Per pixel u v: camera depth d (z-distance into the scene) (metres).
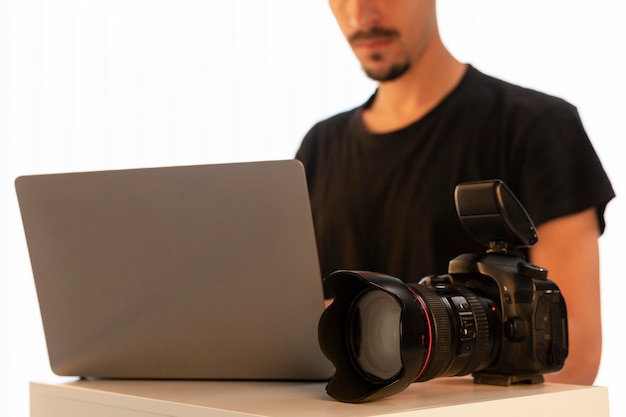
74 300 1.06
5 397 2.38
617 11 1.90
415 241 1.79
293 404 0.84
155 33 2.53
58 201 1.04
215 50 2.49
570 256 1.59
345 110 2.02
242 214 0.96
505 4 2.04
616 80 1.90
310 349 0.98
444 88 1.81
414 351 0.85
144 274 1.02
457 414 0.84
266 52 2.43
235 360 1.01
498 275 1.00
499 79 1.80
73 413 0.99
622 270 1.85
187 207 0.98
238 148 2.46
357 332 0.90
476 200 1.04
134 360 1.05
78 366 1.08
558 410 0.93
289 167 0.93
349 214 1.90
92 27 2.49
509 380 0.99
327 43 2.33
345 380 0.87
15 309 2.42
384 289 0.85
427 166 1.80
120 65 2.52
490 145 1.74
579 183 1.63
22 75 2.46
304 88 2.37
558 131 1.67
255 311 0.99
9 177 2.43
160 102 2.52
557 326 1.03
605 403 0.99
